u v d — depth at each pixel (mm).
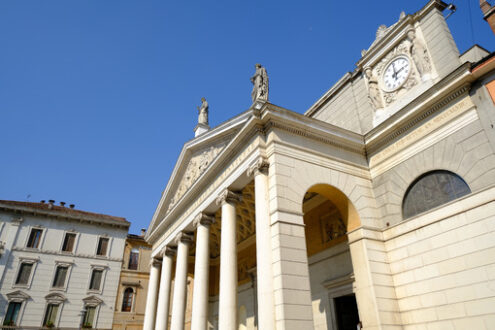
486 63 12602
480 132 12453
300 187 13555
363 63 18609
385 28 18484
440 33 15203
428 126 14211
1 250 32156
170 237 22031
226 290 14008
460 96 13391
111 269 35469
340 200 14977
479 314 10992
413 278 13016
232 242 14977
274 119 14266
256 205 13297
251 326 22094
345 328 15352
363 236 14000
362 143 16172
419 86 15352
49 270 33250
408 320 12758
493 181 11695
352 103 18766
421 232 13227
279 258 11734
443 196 13195
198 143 20016
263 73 16266
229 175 16031
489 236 11328
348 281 15406
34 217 34625
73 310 32531
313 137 15055
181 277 19266
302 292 11547
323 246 17469
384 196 15062
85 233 35938
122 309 34844
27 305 31312
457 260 11938
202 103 24203
